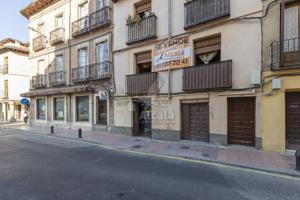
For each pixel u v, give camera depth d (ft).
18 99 99.04
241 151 28.84
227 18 32.04
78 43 56.39
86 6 55.52
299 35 26.86
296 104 27.37
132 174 20.74
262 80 29.04
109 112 48.24
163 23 39.14
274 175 20.33
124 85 45.32
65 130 55.01
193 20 34.94
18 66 99.50
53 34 62.54
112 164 24.30
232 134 32.40
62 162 25.11
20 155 28.68
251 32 29.99
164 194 16.16
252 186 17.72
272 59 28.02
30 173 20.95
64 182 18.53
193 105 36.63
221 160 24.86
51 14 64.49
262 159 24.95
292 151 27.20
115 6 47.11
